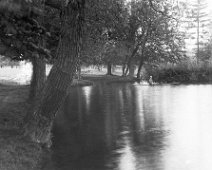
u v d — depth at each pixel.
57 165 10.34
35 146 11.75
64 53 12.12
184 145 12.77
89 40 19.88
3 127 13.09
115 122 17.48
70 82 12.34
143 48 53.34
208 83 40.66
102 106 23.41
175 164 10.48
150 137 14.09
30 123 12.44
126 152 11.87
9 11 8.24
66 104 24.69
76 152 11.86
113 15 17.91
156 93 31.14
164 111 20.78
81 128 16.05
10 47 11.15
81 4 11.88
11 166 9.34
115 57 56.19
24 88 30.22
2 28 9.96
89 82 42.47
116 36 20.77
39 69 18.75
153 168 10.10
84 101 26.27
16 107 18.53
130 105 23.69
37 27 10.65
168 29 40.28
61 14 12.38
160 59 56.34
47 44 13.98
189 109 21.34
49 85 12.33
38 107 12.45
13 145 11.06
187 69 44.50
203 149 12.19
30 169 9.75
